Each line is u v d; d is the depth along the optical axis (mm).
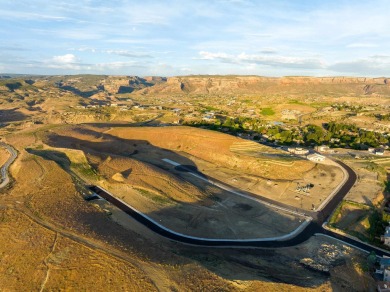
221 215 98062
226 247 81562
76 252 65625
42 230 74000
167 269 61125
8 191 100250
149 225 89938
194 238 85125
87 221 81875
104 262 62031
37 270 61500
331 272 70000
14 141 165500
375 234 88938
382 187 118312
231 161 146125
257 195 113625
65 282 58000
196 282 57594
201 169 141375
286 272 69625
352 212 99938
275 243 84188
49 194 96938
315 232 89938
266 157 143000
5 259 66000
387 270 69312
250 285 58406
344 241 85625
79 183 110375
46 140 164250
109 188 109562
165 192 108625
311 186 119438
